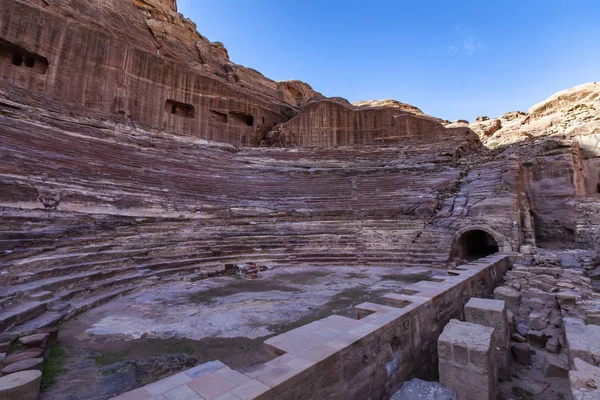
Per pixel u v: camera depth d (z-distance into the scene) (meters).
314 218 22.06
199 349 5.92
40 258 9.50
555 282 10.30
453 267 14.45
